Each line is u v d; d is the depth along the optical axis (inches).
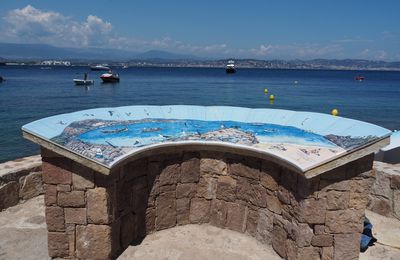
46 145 182.5
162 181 224.7
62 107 1208.8
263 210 215.3
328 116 250.8
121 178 202.2
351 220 191.6
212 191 233.6
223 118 280.4
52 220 194.4
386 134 186.9
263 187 213.6
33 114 1045.8
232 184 227.9
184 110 290.7
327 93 1913.1
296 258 192.4
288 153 194.2
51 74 3614.7
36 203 267.0
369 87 2472.9
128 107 285.3
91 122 242.5
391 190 258.8
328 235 191.8
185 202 234.5
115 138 216.2
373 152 184.2
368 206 273.4
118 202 203.5
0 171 258.7
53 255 198.8
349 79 3784.5
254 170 217.0
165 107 293.6
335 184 186.1
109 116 263.1
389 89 2272.4
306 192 183.0
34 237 220.8
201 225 237.6
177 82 2635.3
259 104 1384.1
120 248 209.3
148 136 226.7
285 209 200.2
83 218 193.3
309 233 189.8
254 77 3804.1
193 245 214.8
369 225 223.6
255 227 221.6
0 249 207.3
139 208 219.3
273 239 209.8
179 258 201.8
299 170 175.3
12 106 1197.1
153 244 215.6
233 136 231.1
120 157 186.9
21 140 729.0
